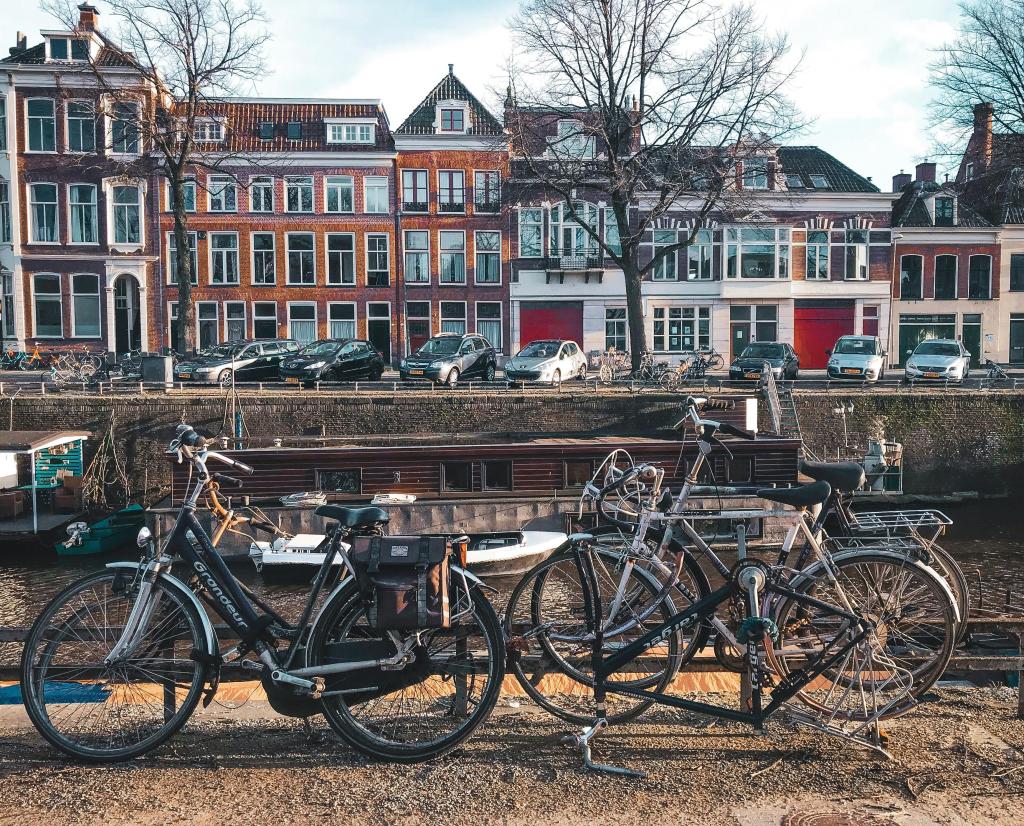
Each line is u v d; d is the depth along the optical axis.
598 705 4.01
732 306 39.62
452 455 19.44
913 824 3.25
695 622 3.97
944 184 41.03
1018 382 28.64
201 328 38.44
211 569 3.82
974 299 40.88
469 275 39.22
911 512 4.03
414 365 27.33
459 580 3.71
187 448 3.89
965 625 4.09
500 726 4.12
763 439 19.98
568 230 39.19
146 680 3.84
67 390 25.08
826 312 40.16
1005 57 28.88
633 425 25.30
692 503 4.01
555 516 19.17
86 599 3.85
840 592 3.90
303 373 26.59
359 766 3.71
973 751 3.83
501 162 38.38
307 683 3.62
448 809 3.37
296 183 38.59
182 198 31.36
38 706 3.75
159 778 3.61
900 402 26.62
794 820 3.28
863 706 3.89
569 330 39.56
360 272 38.94
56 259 36.84
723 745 3.91
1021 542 21.48
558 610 4.14
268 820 3.28
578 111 29.30
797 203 39.41
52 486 23.12
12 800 3.42
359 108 39.62
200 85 30.75
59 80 34.03
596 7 27.81
